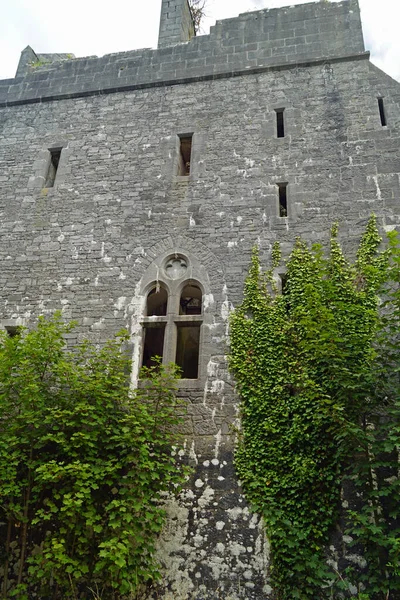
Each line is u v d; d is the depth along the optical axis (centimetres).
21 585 746
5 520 844
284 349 895
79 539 739
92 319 1020
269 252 1005
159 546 802
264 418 849
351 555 736
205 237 1048
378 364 816
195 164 1134
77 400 830
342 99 1134
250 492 805
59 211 1153
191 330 1332
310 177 1062
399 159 1044
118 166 1178
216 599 754
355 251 971
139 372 957
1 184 1225
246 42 1260
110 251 1080
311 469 784
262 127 1142
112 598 766
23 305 1066
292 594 720
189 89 1237
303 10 1265
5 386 827
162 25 1388
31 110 1320
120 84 1287
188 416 888
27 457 821
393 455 774
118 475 785
